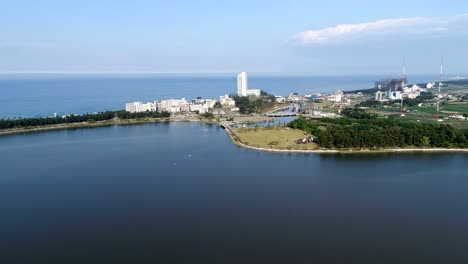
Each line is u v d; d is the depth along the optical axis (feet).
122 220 415.03
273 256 334.65
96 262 327.88
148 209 445.37
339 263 322.55
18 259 334.24
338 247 349.82
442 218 414.00
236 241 363.15
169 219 415.85
